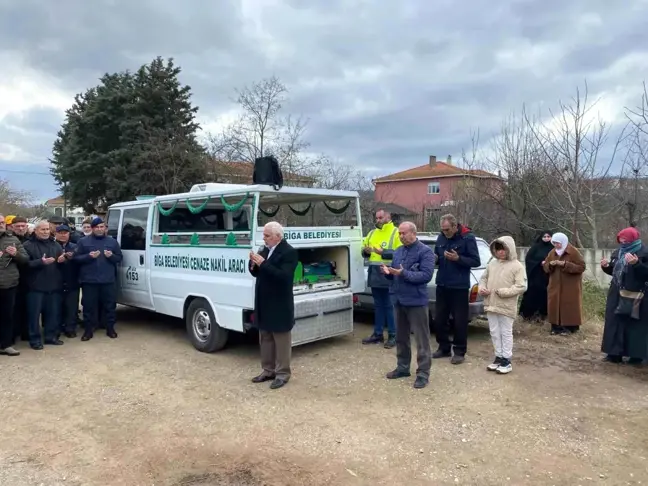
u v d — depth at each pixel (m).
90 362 6.23
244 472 3.62
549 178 14.26
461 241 6.00
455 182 20.34
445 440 4.07
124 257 8.05
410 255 5.25
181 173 26.06
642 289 5.81
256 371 5.84
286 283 5.21
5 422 4.48
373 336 7.04
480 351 6.62
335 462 3.74
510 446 3.97
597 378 5.57
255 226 5.85
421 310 5.25
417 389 5.20
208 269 6.46
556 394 5.08
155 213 7.41
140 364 6.14
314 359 6.27
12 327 6.55
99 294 7.43
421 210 18.67
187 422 4.46
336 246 6.82
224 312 6.22
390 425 4.36
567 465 3.68
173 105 28.58
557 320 7.45
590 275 11.31
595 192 12.74
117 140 28.66
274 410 4.69
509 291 5.55
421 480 3.49
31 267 6.65
